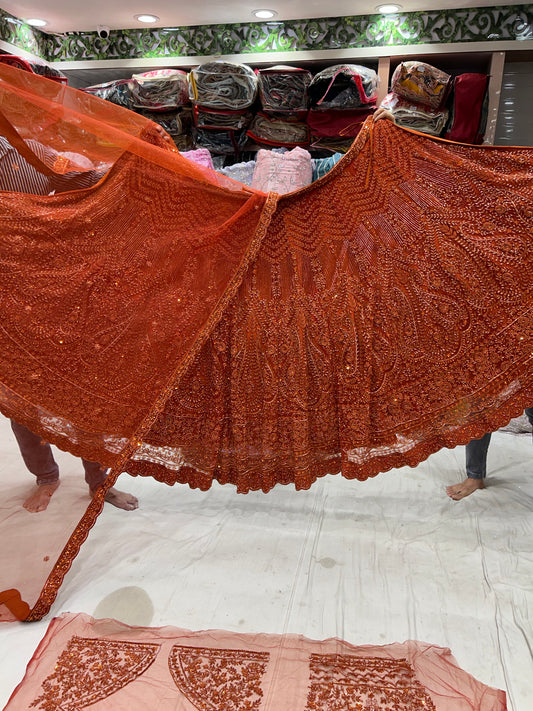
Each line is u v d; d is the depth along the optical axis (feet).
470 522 6.83
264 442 5.69
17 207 5.10
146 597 5.61
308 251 5.61
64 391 5.39
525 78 11.93
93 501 5.28
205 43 12.69
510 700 4.42
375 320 5.57
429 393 5.65
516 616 5.28
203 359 5.56
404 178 5.57
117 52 13.16
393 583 5.78
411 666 4.69
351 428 5.65
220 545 6.44
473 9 11.27
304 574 5.95
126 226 5.41
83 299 5.37
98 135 5.08
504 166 5.43
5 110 5.03
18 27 12.28
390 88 12.31
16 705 4.42
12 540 5.73
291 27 12.17
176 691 4.52
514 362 5.46
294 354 5.54
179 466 5.90
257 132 12.48
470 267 5.48
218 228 5.54
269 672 4.68
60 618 5.24
